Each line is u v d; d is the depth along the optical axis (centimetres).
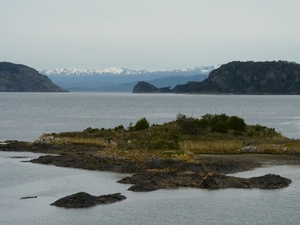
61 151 7638
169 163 6031
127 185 5191
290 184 5222
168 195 4791
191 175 5541
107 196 4612
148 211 4275
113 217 4112
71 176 5697
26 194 4819
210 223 3981
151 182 5203
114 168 6062
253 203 4522
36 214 4166
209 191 4944
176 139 7619
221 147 7500
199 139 7706
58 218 4075
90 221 4009
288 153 7269
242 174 5775
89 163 6291
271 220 4062
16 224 3928
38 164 6538
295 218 4106
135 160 6197
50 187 5119
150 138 7350
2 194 4819
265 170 6031
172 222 4000
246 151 7362
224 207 4397
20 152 7794
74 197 4488
